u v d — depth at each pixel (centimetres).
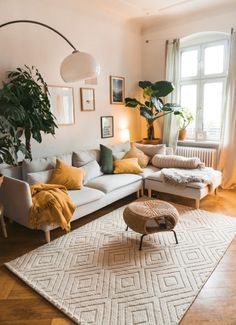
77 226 312
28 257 246
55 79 385
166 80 498
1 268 233
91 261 238
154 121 536
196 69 487
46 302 191
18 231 303
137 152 446
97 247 262
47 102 329
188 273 217
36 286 206
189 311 178
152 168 439
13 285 210
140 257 243
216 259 236
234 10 414
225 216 328
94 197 314
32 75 356
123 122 517
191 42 485
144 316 174
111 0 392
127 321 171
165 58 495
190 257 240
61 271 224
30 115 311
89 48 429
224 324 167
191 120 500
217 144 467
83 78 262
